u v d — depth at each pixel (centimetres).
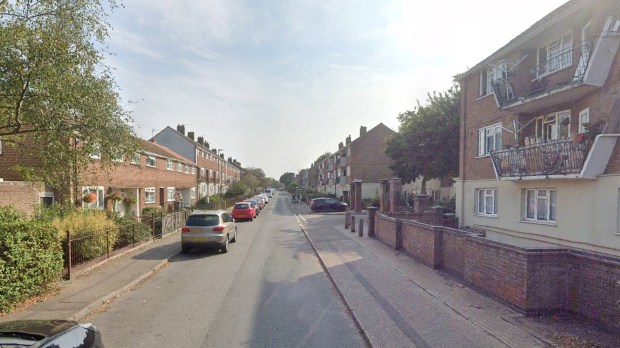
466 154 1788
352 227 1873
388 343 500
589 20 1075
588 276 548
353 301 693
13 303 663
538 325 546
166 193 2995
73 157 947
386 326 562
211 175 5375
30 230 713
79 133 920
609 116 956
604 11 1005
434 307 648
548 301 588
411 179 2947
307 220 2719
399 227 1281
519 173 1227
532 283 586
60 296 746
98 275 939
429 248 990
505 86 1385
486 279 717
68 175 985
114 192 1928
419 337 519
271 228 2178
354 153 4875
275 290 812
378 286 796
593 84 1004
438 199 3409
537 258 586
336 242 1505
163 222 1762
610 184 946
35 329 358
